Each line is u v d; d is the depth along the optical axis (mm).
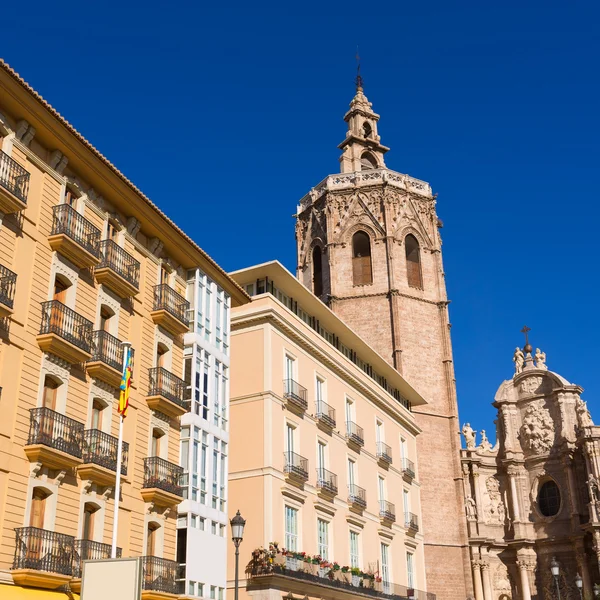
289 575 41281
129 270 34625
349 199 79562
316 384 50375
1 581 25703
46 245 30219
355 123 88062
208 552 37281
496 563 76500
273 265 48312
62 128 30766
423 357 74875
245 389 45156
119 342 33375
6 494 26531
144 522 33438
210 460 38844
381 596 50719
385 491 56875
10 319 27859
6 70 27609
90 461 30031
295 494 44531
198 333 39594
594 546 72188
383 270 76312
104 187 33969
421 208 80750
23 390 28000
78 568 28422
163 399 34906
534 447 79688
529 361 83938
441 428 73750
